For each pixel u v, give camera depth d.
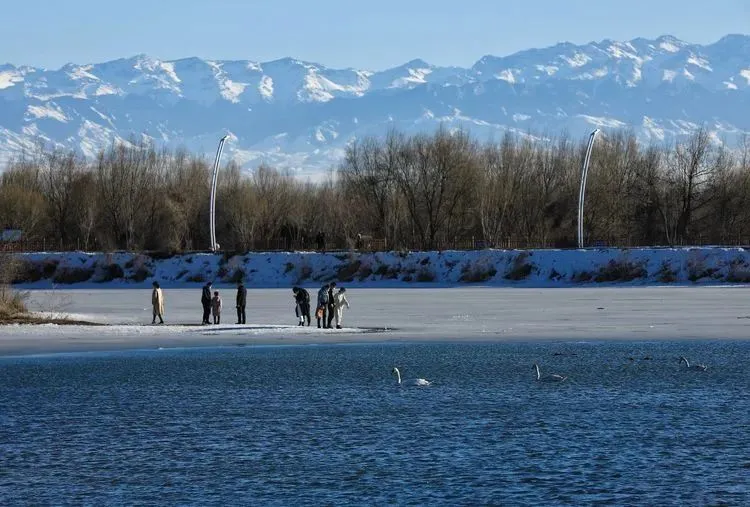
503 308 190.50
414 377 99.06
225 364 108.81
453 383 95.44
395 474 63.31
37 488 61.03
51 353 118.88
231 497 59.09
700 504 57.06
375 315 175.88
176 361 111.38
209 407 84.06
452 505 57.19
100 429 76.00
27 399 87.94
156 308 155.38
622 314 172.00
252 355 116.44
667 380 96.38
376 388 92.81
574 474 62.94
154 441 72.19
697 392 89.62
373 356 115.25
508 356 114.75
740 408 82.19
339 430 75.19
